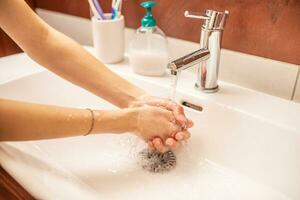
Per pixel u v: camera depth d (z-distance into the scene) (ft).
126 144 2.05
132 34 2.49
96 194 1.61
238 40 1.97
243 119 1.78
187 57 1.76
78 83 1.89
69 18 2.83
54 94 2.31
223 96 1.94
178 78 2.14
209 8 2.00
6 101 1.39
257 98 1.92
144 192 1.71
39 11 3.04
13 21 1.74
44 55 1.84
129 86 1.94
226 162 1.88
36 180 1.37
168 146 1.78
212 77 1.95
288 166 1.66
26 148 1.82
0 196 1.56
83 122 1.54
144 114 1.71
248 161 1.80
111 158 1.95
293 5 1.69
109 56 2.34
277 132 1.67
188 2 2.08
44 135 1.45
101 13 2.24
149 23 2.09
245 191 1.71
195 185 1.77
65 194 1.34
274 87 1.94
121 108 1.91
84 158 1.94
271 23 1.80
